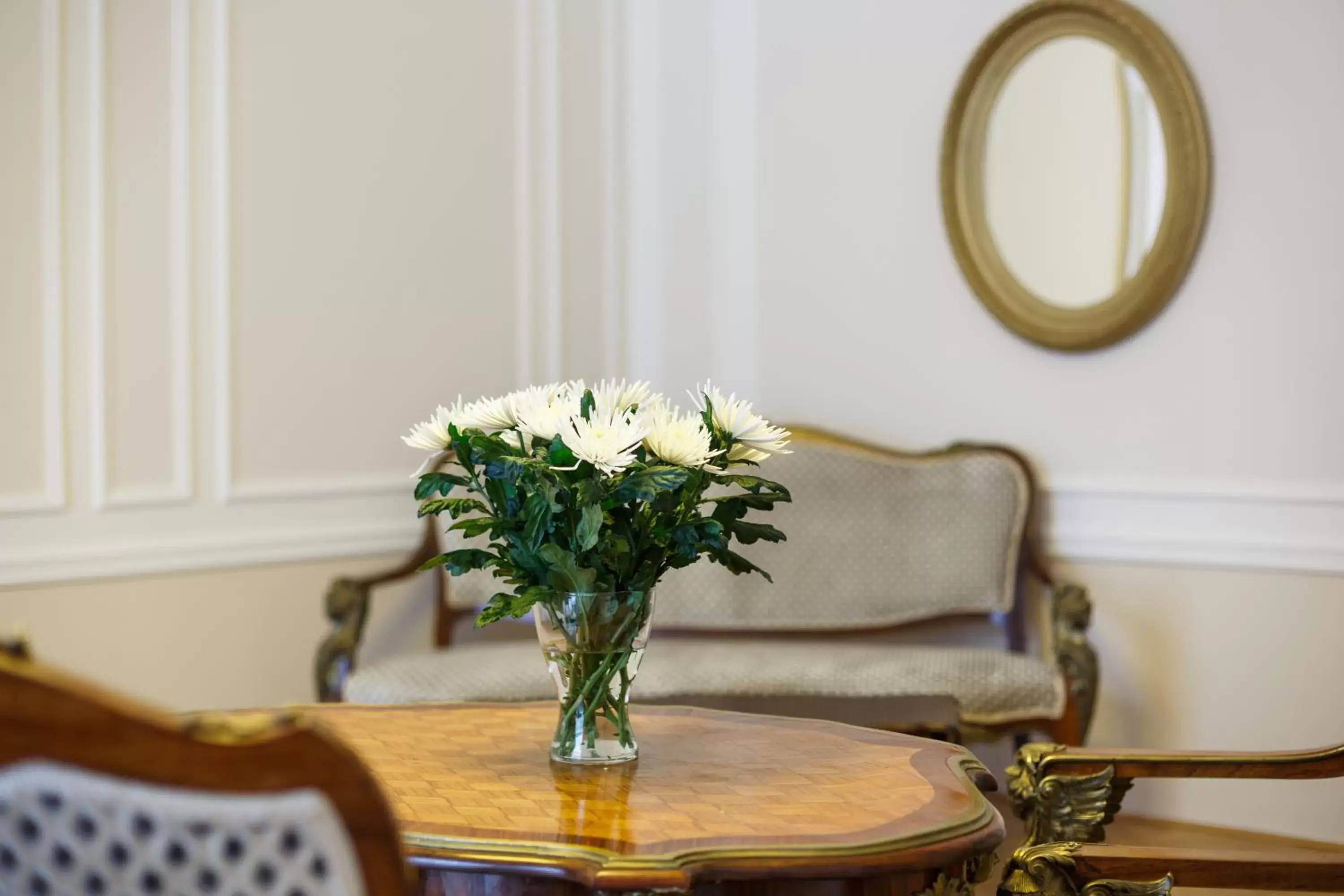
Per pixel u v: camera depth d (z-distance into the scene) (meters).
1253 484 3.60
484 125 4.29
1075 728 3.44
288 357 3.83
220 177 3.66
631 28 4.67
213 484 3.67
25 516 3.32
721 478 1.80
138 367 3.52
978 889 3.10
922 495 4.03
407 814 1.55
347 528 3.95
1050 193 3.93
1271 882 1.76
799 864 1.40
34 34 3.31
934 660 3.55
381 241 4.03
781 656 3.63
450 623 3.99
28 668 0.84
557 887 1.44
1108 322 3.81
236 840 0.89
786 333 4.51
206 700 3.66
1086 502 3.90
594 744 1.80
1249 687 3.61
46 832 0.90
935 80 4.18
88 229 3.42
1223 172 3.64
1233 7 3.61
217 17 3.64
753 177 4.55
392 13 4.04
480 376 4.30
